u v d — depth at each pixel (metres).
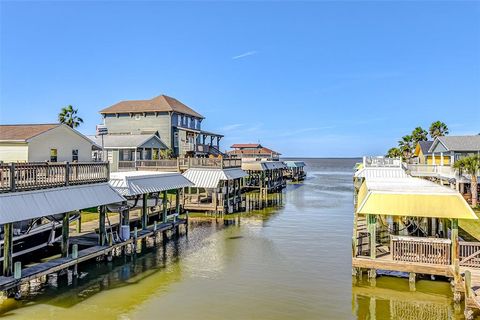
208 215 35.78
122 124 60.53
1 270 15.33
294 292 15.61
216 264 19.58
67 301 14.54
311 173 126.06
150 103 61.59
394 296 15.05
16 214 13.24
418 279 16.67
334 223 31.75
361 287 16.02
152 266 19.12
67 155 32.91
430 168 43.41
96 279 17.08
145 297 15.06
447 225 17.98
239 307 14.16
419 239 15.79
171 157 54.12
